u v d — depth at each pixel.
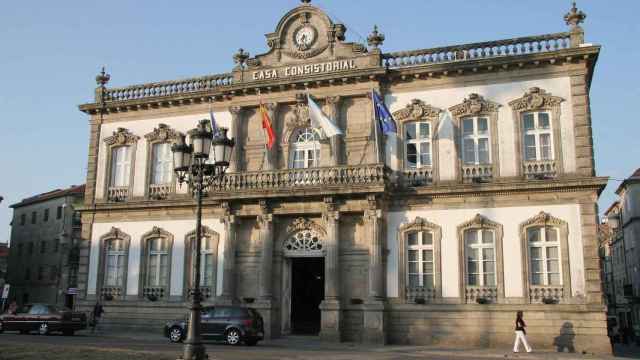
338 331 28.73
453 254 28.97
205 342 27.59
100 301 34.88
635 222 54.88
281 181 30.56
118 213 35.53
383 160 30.78
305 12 33.03
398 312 29.12
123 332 33.69
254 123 33.47
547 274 27.72
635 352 33.19
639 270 54.31
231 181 31.31
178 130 35.16
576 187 27.67
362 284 29.66
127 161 36.31
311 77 31.75
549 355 24.38
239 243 32.03
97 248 35.59
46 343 24.56
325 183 29.81
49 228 64.00
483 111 29.83
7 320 31.77
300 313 33.06
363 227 30.08
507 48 30.03
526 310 27.50
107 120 37.00
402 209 30.09
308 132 32.75
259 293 30.39
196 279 16.75
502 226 28.53
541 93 29.05
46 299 62.22
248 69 33.47
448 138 30.11
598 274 26.80
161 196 34.75
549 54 28.73
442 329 28.44
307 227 30.98
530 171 28.80
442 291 28.80
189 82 35.19
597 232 27.20
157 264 34.34
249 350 23.30
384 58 31.78
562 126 28.61
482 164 29.48
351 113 31.78
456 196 29.39
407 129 31.05
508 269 28.12
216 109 34.50
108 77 37.34
